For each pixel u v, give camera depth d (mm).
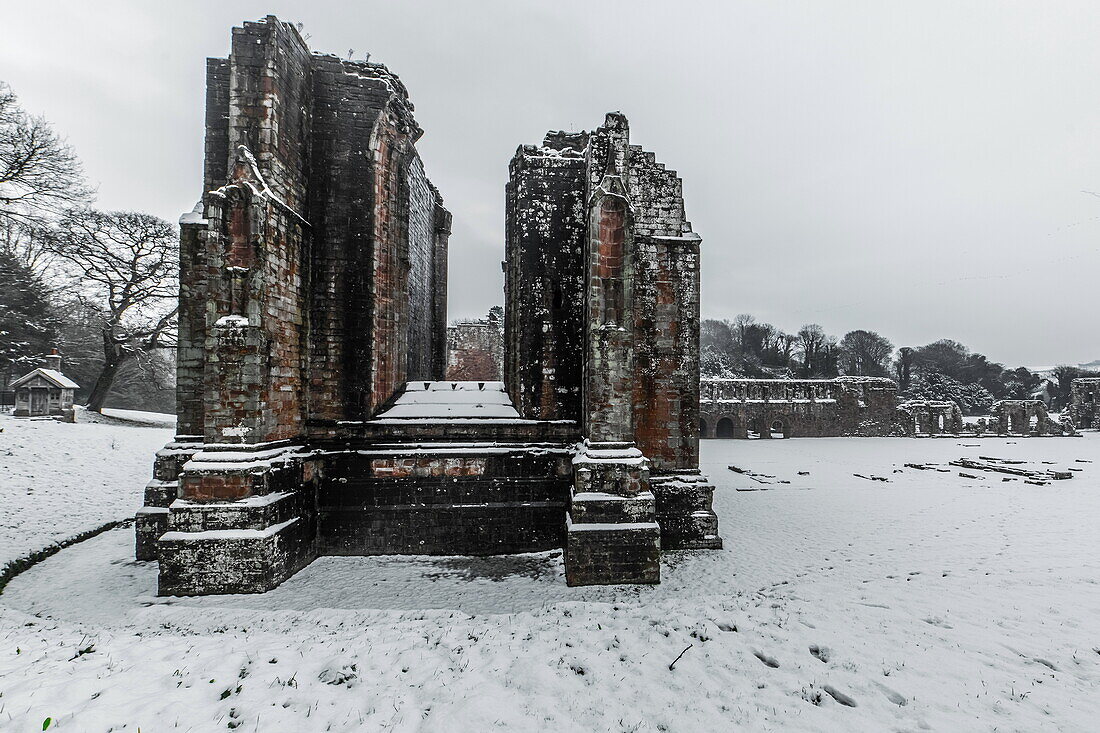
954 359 91375
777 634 6781
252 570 9609
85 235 31516
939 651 6254
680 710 5094
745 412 50688
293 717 4797
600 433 11164
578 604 8188
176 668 5559
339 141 13023
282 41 11391
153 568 10906
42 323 35281
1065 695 5234
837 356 80562
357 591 9867
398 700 5148
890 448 41938
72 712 4539
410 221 15438
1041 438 53062
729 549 12906
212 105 12109
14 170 24719
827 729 4734
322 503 12055
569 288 13281
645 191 13633
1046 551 12273
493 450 12453
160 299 34438
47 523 13438
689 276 13516
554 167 13562
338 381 12625
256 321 10305
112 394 45719
